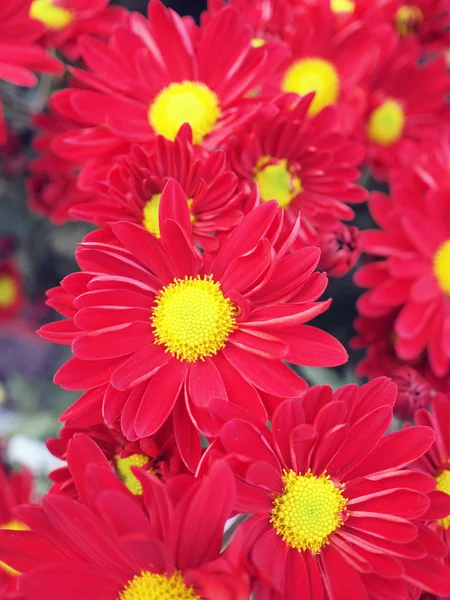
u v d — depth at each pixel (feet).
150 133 0.43
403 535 0.30
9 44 0.47
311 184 0.44
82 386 0.33
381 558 0.31
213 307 0.35
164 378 0.35
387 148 0.57
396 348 0.52
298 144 0.42
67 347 0.91
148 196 0.40
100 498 0.25
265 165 0.42
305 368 0.57
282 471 0.32
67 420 0.33
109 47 0.44
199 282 0.36
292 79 0.52
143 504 0.30
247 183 0.40
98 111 0.43
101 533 0.28
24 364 0.90
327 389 0.31
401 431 0.32
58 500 0.27
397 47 0.57
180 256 0.35
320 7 0.49
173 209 0.34
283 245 0.33
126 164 0.39
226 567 0.25
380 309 0.52
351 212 0.43
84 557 0.30
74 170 0.57
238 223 0.36
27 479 0.54
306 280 0.34
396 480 0.32
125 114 0.43
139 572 0.29
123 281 0.34
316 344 0.33
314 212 0.43
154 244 0.35
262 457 0.30
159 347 0.35
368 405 0.32
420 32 0.60
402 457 0.32
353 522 0.32
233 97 0.42
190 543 0.28
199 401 0.33
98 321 0.34
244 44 0.42
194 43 0.45
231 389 0.34
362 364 0.52
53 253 0.79
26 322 0.83
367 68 0.52
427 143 0.55
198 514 0.27
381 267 0.53
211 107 0.43
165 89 0.44
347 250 0.43
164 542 0.28
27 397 0.77
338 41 0.51
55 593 0.28
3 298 0.80
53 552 0.31
